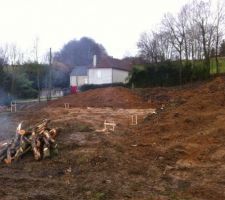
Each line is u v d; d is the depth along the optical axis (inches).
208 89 898.1
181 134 570.6
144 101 1163.3
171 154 478.3
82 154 477.4
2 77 1688.0
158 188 363.9
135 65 1715.1
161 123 653.9
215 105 712.4
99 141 547.2
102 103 1173.1
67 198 336.2
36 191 359.9
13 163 482.6
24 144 505.7
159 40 1866.4
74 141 547.8
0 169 457.1
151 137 579.8
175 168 424.2
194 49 1644.9
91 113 930.1
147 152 490.6
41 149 501.4
